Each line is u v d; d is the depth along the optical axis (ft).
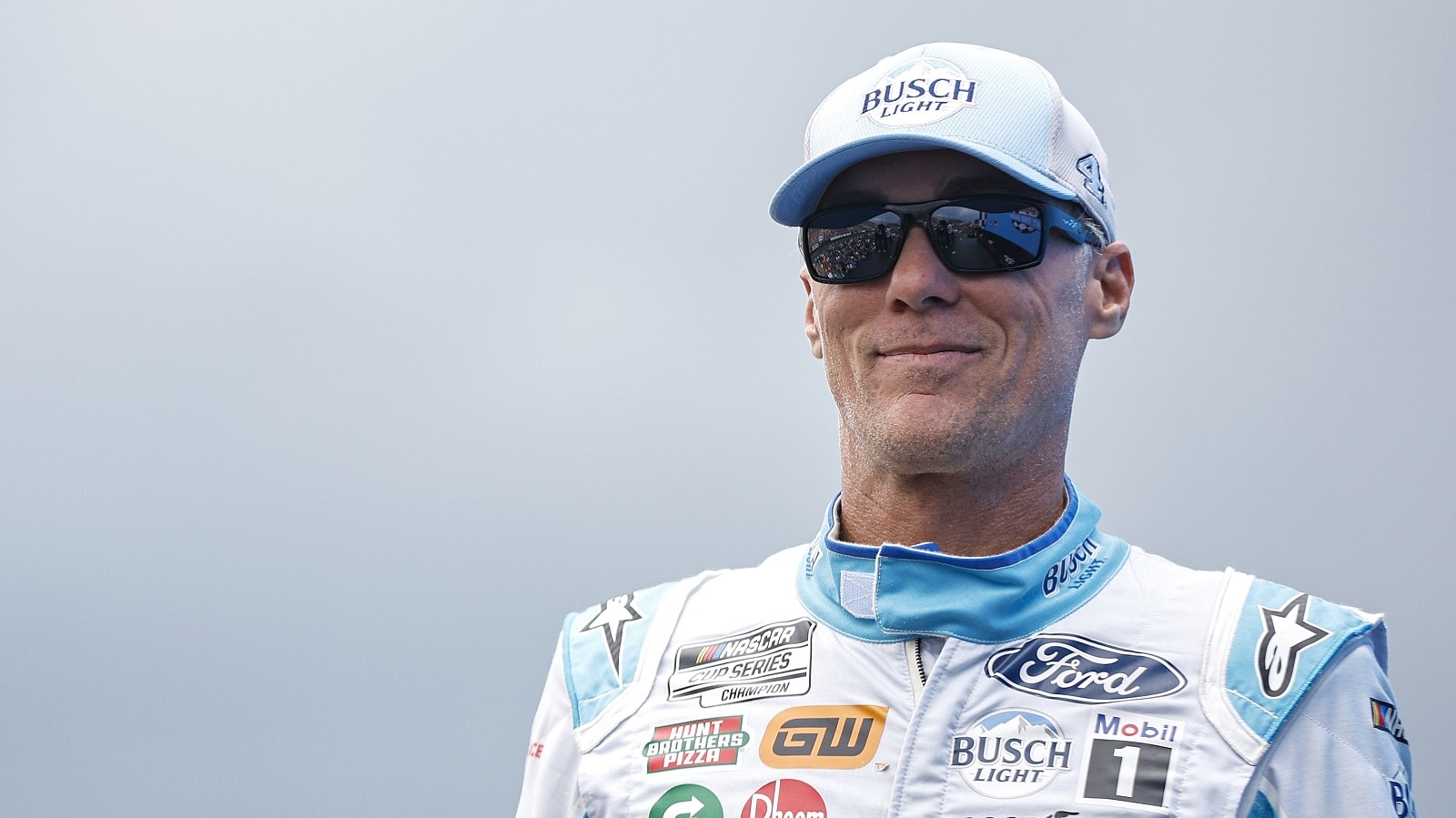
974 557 12.40
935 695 11.66
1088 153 12.60
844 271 12.15
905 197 12.08
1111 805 10.91
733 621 13.06
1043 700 11.51
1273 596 11.94
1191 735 11.12
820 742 11.84
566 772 13.00
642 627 13.42
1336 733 11.16
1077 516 12.58
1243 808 10.83
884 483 12.62
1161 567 12.59
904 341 11.91
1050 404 12.23
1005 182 11.99
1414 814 11.61
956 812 11.20
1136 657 11.64
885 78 12.51
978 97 12.11
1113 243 13.06
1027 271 11.94
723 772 12.00
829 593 12.57
